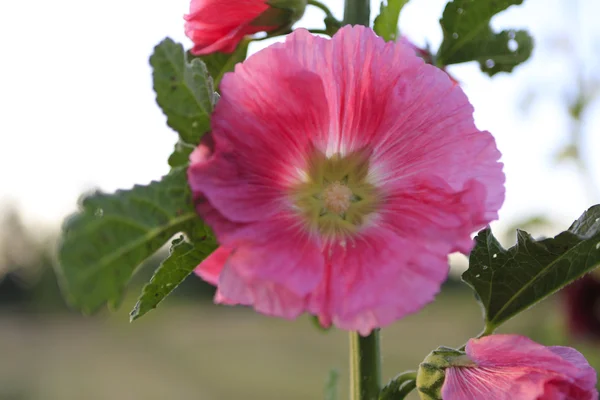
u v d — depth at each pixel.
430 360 0.36
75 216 0.31
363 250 0.34
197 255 0.35
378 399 0.39
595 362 0.90
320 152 0.36
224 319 5.46
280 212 0.34
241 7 0.39
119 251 0.31
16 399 3.32
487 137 0.35
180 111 0.33
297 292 0.32
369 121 0.36
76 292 0.30
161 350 4.43
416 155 0.36
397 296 0.32
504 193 0.35
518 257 0.39
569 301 0.87
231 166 0.33
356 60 0.36
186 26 0.40
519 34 0.46
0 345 5.55
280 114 0.34
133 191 0.32
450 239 0.33
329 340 4.07
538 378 0.35
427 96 0.36
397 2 0.41
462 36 0.45
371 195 0.36
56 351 4.97
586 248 0.38
